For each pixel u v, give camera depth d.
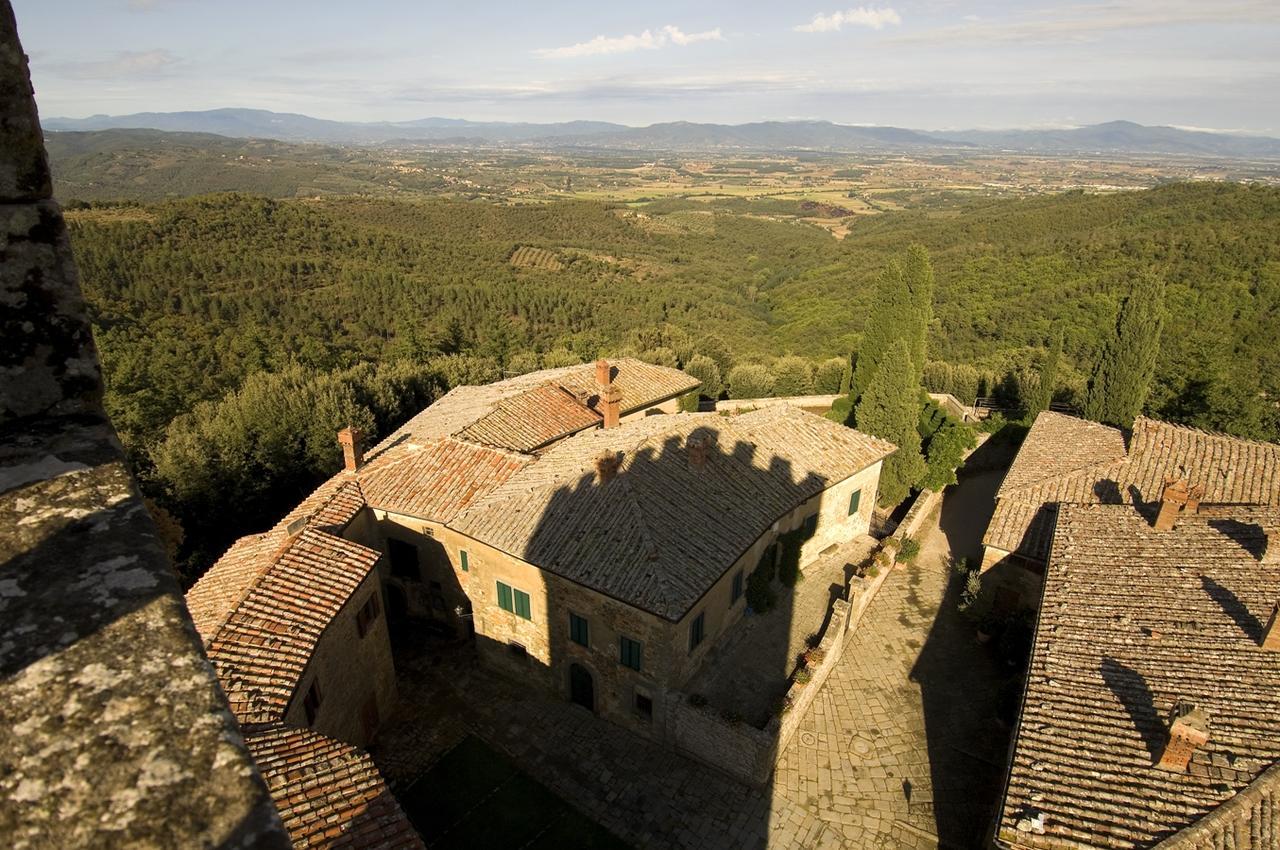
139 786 2.55
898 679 24.12
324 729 19.08
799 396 55.91
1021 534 25.75
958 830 19.03
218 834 2.43
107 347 47.34
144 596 3.29
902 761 21.08
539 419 32.41
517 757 21.67
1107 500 25.89
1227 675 15.24
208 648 17.20
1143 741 14.15
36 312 4.15
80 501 3.73
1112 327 39.28
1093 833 12.57
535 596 22.92
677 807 19.97
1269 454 26.09
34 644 2.99
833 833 19.08
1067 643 17.33
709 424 28.12
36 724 2.71
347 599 19.95
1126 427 39.16
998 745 21.50
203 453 30.30
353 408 36.34
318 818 12.74
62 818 2.44
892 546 29.62
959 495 37.75
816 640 24.77
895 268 42.47
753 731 19.84
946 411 46.00
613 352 63.44
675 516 22.84
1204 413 42.84
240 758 2.71
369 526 26.42
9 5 3.81
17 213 3.98
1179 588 18.38
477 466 27.06
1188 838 12.03
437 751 21.86
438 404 37.03
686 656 21.98
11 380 4.16
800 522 27.66
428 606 26.86
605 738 22.34
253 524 31.75
